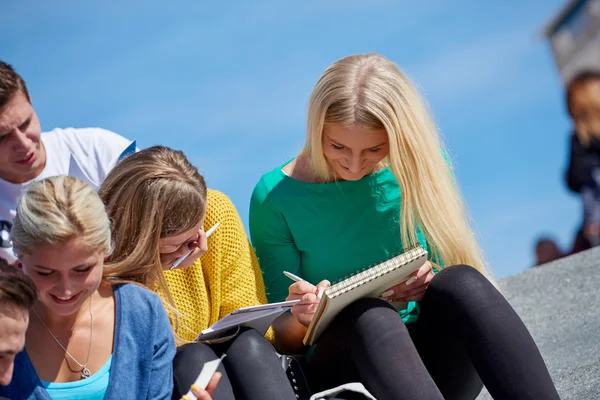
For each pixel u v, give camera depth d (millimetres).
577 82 15977
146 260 3051
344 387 2910
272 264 3637
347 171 3494
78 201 2625
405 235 3494
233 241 3367
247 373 2898
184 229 3078
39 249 2584
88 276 2666
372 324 2992
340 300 2982
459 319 3049
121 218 3061
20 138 3436
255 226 3658
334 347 3113
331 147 3467
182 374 2885
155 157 3115
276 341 3451
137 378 2832
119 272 3010
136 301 2893
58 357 2795
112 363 2807
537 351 3000
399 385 2900
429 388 2908
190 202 3070
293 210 3598
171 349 2900
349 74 3453
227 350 2951
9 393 2693
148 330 2871
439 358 3225
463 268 3146
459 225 3504
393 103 3420
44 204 2596
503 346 2982
